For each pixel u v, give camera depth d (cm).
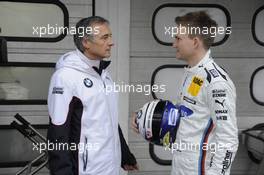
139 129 205
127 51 313
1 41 269
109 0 306
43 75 309
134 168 238
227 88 175
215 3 318
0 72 303
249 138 315
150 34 316
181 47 190
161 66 322
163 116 197
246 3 321
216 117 176
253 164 335
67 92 187
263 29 325
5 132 311
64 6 303
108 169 200
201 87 184
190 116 190
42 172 315
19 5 298
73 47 309
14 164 312
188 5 316
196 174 189
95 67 201
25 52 304
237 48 326
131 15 312
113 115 206
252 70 329
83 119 190
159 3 313
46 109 312
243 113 333
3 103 306
